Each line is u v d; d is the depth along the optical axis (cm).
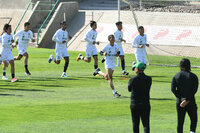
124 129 3431
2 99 4581
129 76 6438
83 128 3453
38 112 3997
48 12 11750
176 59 8519
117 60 8150
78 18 11306
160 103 4506
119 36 6506
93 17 11019
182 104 3069
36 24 11494
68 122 3641
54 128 3438
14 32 11419
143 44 6231
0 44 5841
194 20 9506
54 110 4091
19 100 4541
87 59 6450
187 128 3553
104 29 10256
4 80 5878
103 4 12562
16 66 7425
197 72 7000
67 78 6131
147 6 11238
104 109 4169
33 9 11462
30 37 6400
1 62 6131
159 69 7338
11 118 3759
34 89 5212
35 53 9419
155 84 5725
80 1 13050
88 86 5500
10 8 12256
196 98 4831
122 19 10238
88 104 4388
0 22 12212
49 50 10144
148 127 2945
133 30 9725
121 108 4222
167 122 3706
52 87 5375
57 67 7331
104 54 4741
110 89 5300
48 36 11012
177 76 3108
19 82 5725
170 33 9300
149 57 8706
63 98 4688
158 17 9912
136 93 2959
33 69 7062
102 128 3456
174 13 9906
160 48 9150
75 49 10288
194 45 8938
